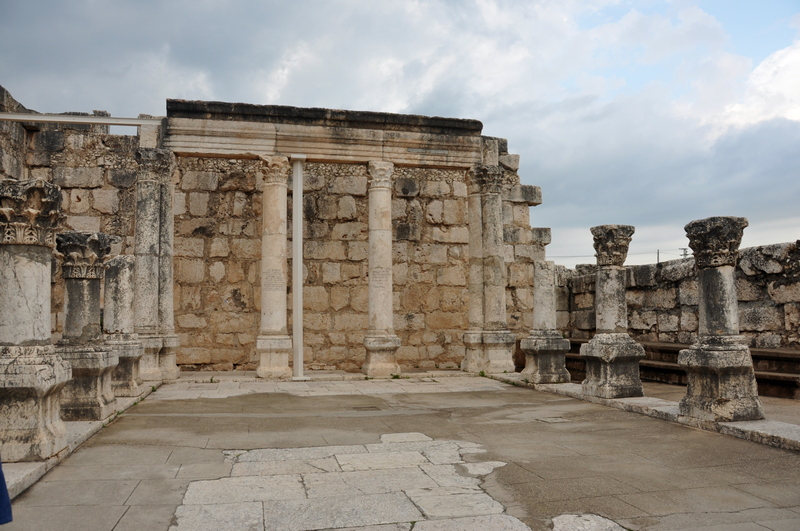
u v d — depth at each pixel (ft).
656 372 43.01
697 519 15.10
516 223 58.59
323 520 14.99
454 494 16.98
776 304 39.75
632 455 21.18
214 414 29.45
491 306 48.67
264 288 44.73
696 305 45.93
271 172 45.34
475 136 50.29
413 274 55.57
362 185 54.75
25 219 19.25
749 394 25.09
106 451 21.71
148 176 43.06
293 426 26.58
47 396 19.84
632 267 52.60
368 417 28.89
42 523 14.75
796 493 17.07
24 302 19.24
